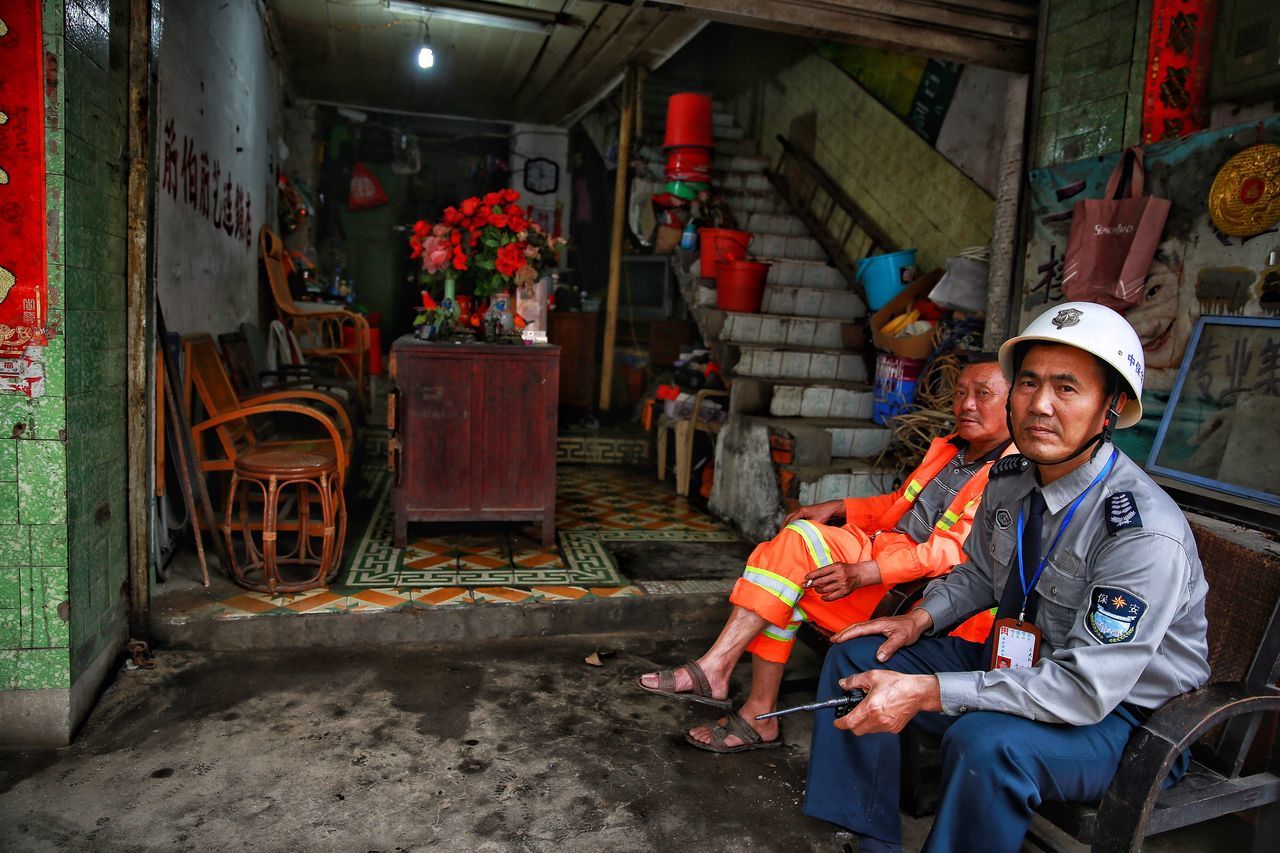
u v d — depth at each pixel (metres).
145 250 3.00
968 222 5.29
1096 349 1.72
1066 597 1.87
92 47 2.60
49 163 2.38
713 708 3.03
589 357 7.61
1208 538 2.28
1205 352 2.80
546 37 6.70
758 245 6.73
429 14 6.29
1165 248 3.04
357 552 4.09
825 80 7.04
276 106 7.59
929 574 2.48
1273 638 1.85
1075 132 3.55
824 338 5.94
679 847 2.25
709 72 9.12
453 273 4.23
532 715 2.90
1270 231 2.66
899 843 2.18
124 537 3.06
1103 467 1.87
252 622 3.25
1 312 2.38
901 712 1.79
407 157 9.80
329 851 2.14
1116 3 3.34
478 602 3.51
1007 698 1.77
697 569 4.11
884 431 4.86
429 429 4.04
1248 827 2.45
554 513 4.30
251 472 3.44
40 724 2.54
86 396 2.64
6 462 2.44
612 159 8.23
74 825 2.19
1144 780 1.68
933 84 5.70
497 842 2.22
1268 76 2.89
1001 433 2.53
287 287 7.14
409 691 3.02
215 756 2.54
